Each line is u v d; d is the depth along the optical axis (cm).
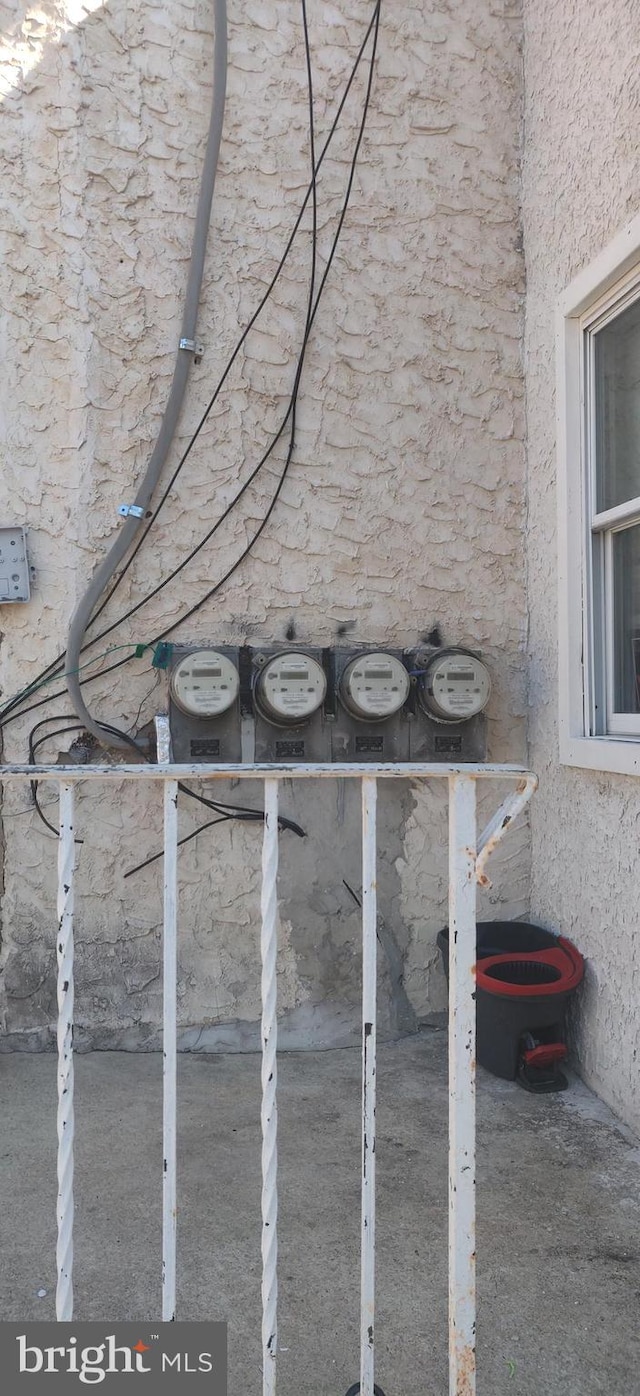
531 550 383
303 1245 240
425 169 379
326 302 372
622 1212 254
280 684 345
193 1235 243
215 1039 364
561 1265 231
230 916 366
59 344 357
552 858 365
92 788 360
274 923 166
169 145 362
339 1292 222
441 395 381
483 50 384
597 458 346
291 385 370
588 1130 299
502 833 164
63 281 356
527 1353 202
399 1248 239
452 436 382
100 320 358
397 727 368
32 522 357
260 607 368
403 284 378
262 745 360
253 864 368
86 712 351
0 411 356
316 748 363
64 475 358
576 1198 260
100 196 358
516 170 388
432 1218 252
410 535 379
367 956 167
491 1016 337
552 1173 273
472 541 384
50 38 354
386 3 375
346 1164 278
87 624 353
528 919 386
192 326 357
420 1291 222
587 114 325
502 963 345
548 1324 211
